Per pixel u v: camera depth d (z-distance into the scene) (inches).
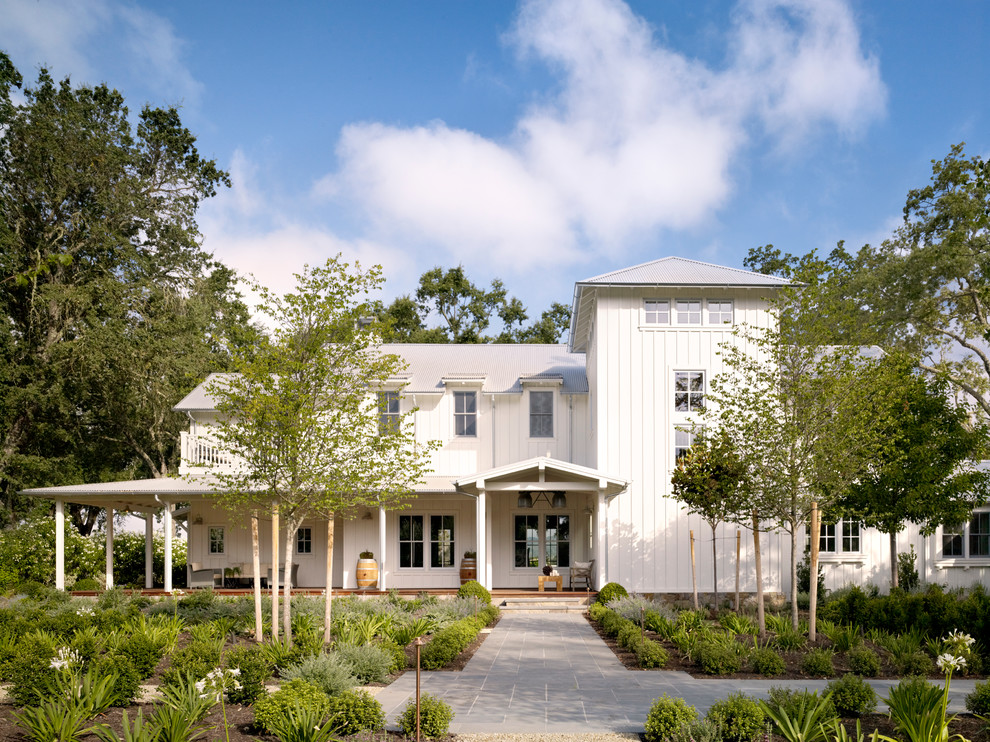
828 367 617.3
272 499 609.3
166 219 1513.3
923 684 348.2
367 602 753.0
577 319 1037.8
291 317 574.9
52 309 1341.0
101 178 1398.9
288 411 547.5
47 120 1325.0
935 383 824.3
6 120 1314.0
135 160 1464.1
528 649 598.9
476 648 603.5
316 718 323.9
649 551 907.4
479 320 2004.2
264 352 580.7
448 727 359.3
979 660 503.2
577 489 874.1
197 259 1557.6
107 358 1315.2
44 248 1354.6
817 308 652.7
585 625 737.6
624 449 919.0
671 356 928.3
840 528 952.3
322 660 442.9
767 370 671.1
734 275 948.6
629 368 926.4
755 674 496.1
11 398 1284.4
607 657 564.1
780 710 329.1
